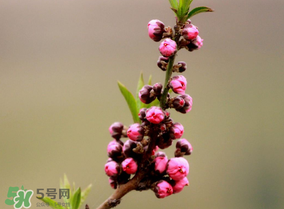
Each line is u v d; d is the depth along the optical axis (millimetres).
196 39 531
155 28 529
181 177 531
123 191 536
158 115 519
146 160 535
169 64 528
